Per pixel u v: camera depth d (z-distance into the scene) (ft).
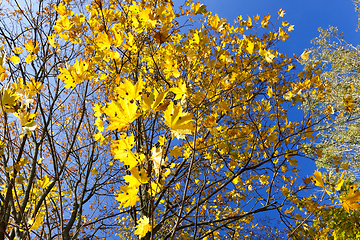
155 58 6.60
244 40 8.48
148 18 4.34
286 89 9.47
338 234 7.97
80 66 4.08
